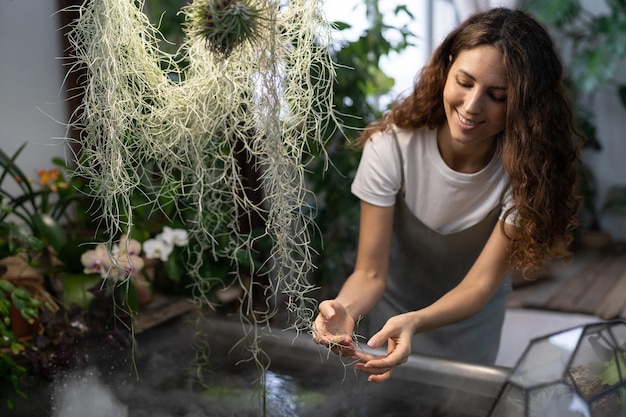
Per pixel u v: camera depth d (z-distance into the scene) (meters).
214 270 2.02
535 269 1.39
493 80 1.16
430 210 1.50
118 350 1.54
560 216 1.32
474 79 1.17
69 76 2.32
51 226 1.85
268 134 1.03
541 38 1.21
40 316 1.52
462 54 1.20
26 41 2.21
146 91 1.17
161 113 1.13
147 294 1.86
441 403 1.25
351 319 1.27
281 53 1.05
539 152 1.22
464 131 1.23
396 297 1.71
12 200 1.93
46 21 2.27
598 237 5.05
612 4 4.80
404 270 1.66
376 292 1.43
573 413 0.97
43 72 2.28
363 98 2.52
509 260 1.35
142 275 1.86
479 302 1.33
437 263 1.58
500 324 1.74
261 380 1.28
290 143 1.11
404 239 1.59
